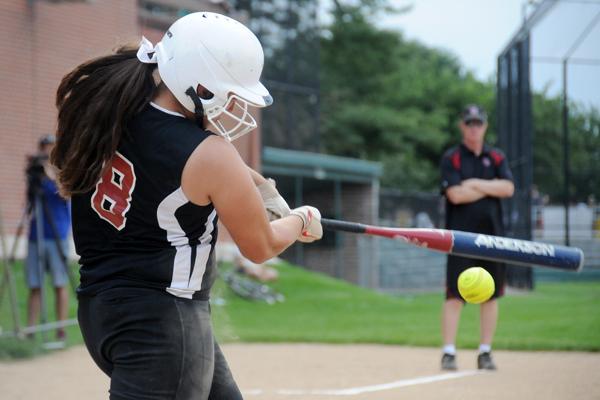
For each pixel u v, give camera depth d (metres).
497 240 9.96
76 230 7.62
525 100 42.97
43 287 23.38
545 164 48.41
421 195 68.38
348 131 93.81
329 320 29.42
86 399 16.03
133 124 7.32
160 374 7.25
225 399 8.25
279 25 51.72
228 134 7.53
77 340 24.31
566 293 42.78
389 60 100.19
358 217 60.06
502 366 19.09
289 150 52.28
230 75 7.33
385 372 18.69
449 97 109.56
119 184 7.29
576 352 21.36
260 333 25.55
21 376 18.75
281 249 7.94
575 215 49.19
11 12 34.28
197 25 7.35
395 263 61.81
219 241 39.72
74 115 7.39
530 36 42.91
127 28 38.66
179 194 7.17
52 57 35.62
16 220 33.97
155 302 7.28
